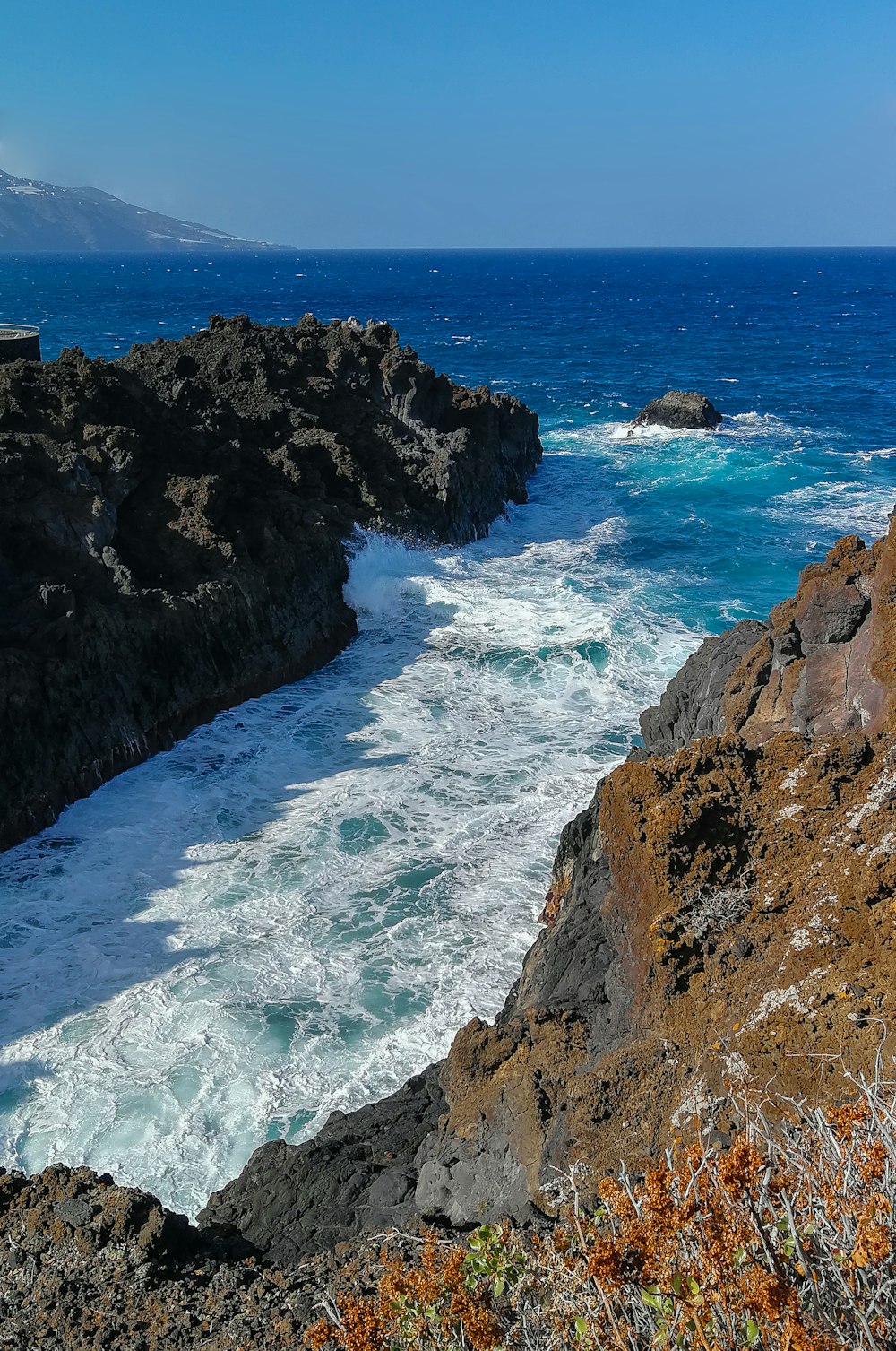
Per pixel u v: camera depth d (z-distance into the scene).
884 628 13.75
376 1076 14.70
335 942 17.53
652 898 10.12
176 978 16.77
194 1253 9.50
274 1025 15.69
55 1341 8.24
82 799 22.42
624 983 10.38
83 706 22.92
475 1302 5.32
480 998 16.11
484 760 23.56
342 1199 10.88
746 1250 4.48
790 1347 4.05
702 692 18.06
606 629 30.17
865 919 8.90
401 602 32.66
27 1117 14.19
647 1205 4.91
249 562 28.03
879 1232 4.15
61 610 23.48
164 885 19.30
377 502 35.06
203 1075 14.80
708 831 10.32
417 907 18.36
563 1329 4.93
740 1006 8.91
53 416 28.30
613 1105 8.88
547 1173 8.77
